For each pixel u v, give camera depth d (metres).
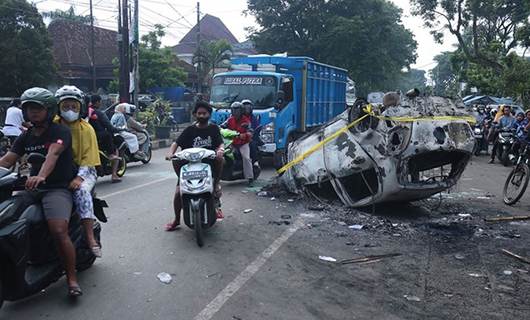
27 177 4.30
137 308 4.39
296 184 8.91
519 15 32.81
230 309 4.40
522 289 4.98
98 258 5.66
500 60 28.67
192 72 41.59
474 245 6.37
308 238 6.57
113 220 7.32
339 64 40.72
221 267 5.45
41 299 4.54
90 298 4.57
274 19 42.22
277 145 12.61
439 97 7.62
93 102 10.11
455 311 4.45
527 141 9.14
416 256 5.92
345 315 4.33
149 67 32.22
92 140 4.98
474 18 29.17
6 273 4.02
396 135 7.22
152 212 7.84
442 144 7.20
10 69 24.70
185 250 5.99
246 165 9.98
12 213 4.02
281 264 5.58
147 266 5.43
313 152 8.50
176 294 4.71
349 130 7.85
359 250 6.11
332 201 8.57
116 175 10.58
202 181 6.21
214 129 6.89
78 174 4.77
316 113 15.60
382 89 47.81
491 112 17.80
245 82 12.97
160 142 18.86
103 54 38.69
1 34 24.75
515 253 6.07
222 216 7.48
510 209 8.40
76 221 4.83
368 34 40.91
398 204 8.54
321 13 41.50
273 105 12.59
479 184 11.00
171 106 26.84
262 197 9.02
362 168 7.70
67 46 38.16
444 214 7.99
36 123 4.37
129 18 19.78
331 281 5.11
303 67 14.07
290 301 4.60
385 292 4.85
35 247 4.40
